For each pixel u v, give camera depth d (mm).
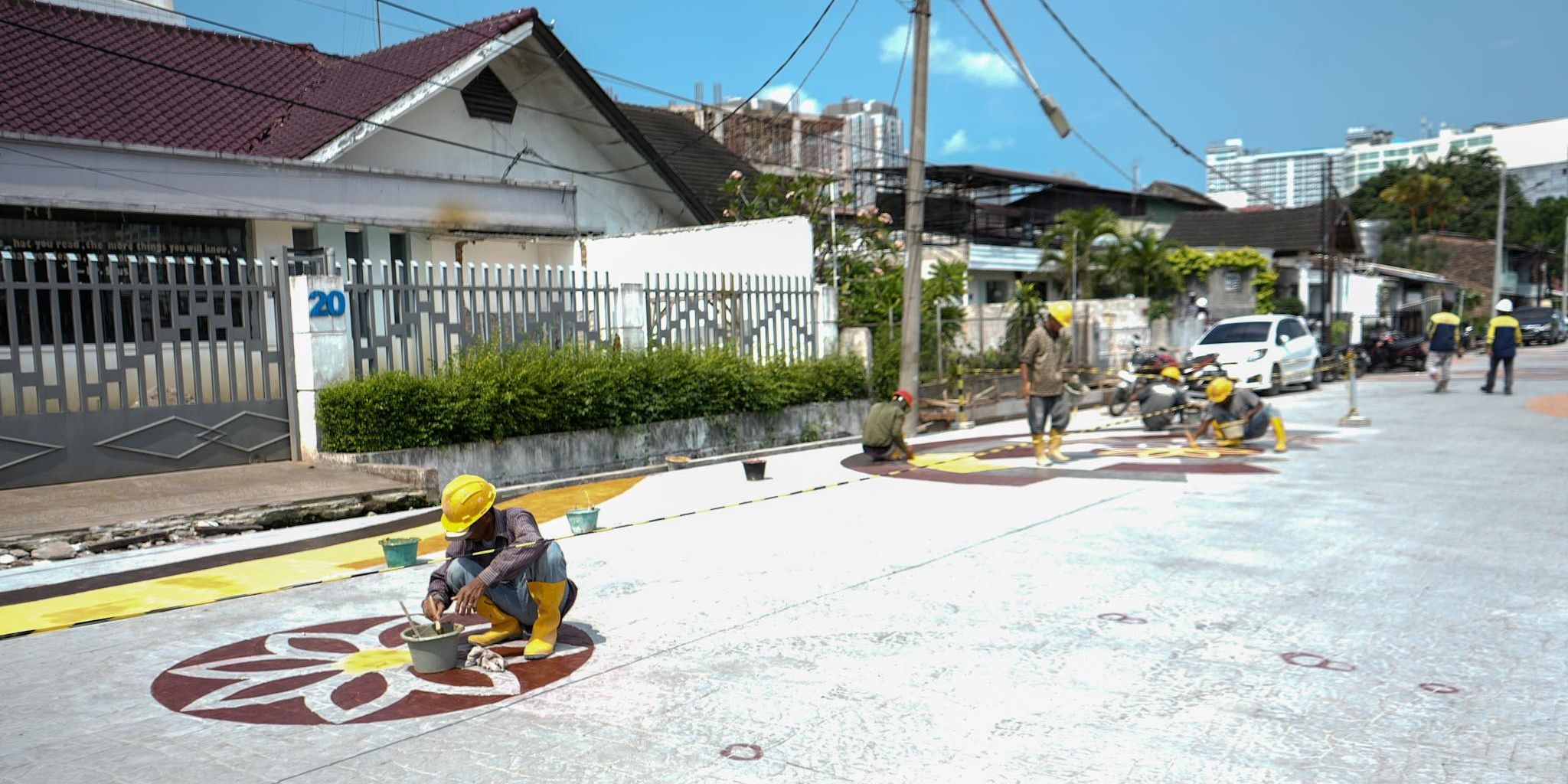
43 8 16906
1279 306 36688
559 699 4734
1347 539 7945
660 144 26906
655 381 13234
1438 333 21219
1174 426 16484
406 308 11398
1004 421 19219
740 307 15102
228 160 13844
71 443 9633
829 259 20078
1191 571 6984
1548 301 73188
